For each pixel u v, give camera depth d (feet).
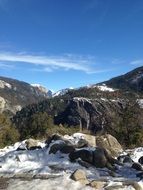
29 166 56.08
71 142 67.21
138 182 46.55
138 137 138.62
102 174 52.75
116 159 63.10
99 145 75.51
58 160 57.82
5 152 68.54
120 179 49.78
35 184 45.52
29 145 69.87
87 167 55.31
